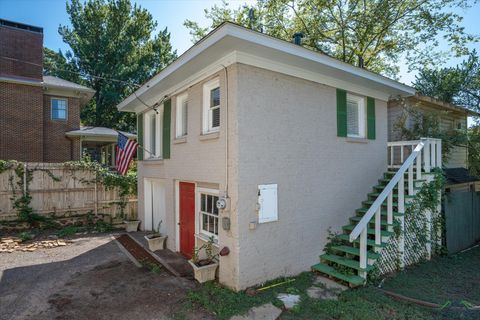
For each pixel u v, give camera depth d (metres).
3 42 16.27
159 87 7.77
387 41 17.31
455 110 12.87
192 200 7.19
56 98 18.08
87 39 28.59
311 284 5.66
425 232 7.43
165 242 8.30
